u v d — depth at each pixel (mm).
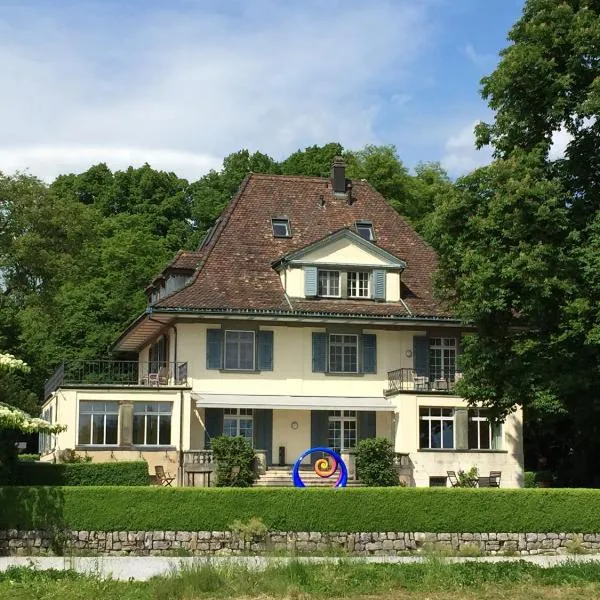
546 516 37031
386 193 72500
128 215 82562
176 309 46781
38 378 69125
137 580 26219
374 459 45594
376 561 30000
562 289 37500
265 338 48562
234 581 24703
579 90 39281
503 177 38781
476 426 49031
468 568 27250
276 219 53125
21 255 51844
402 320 49375
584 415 41250
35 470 38250
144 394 45156
